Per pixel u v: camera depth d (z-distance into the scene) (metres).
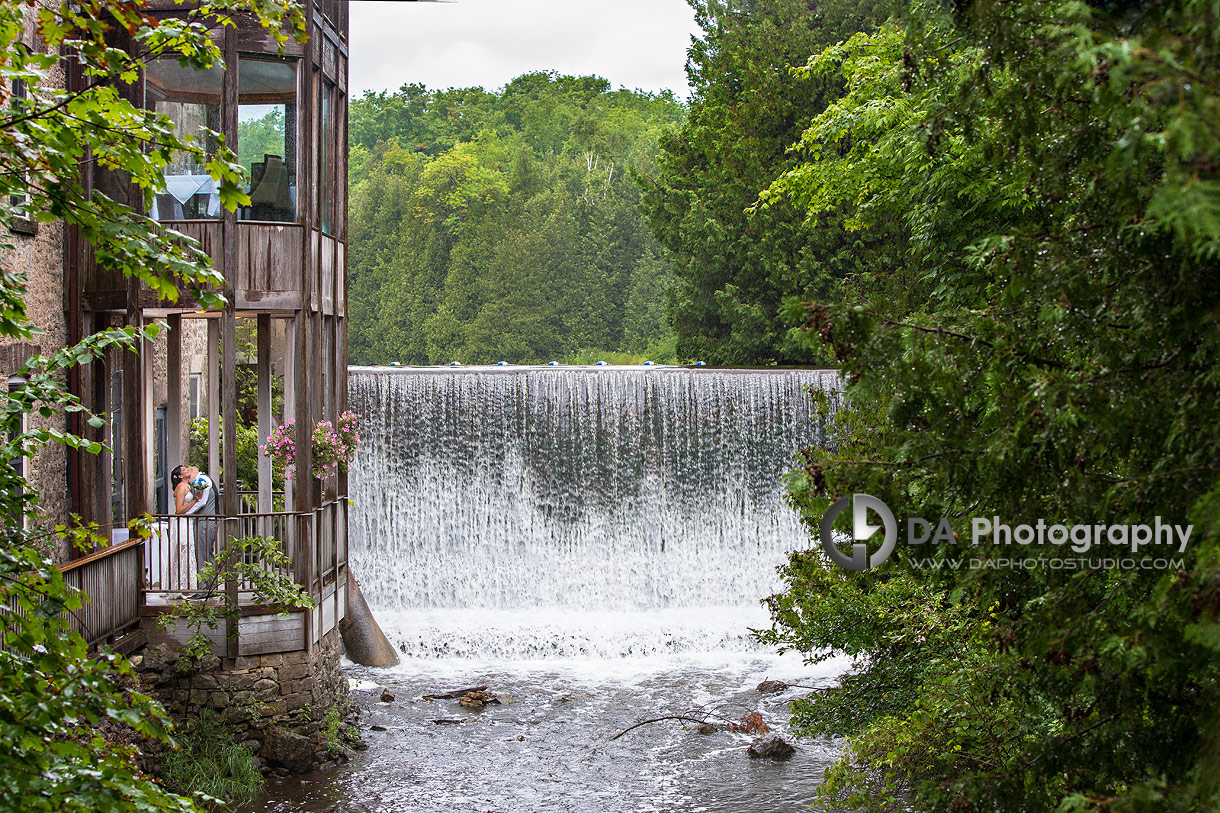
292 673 14.12
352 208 76.19
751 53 31.80
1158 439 5.14
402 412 22.48
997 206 10.46
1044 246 5.04
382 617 21.39
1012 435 5.05
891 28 14.17
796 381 23.30
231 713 13.64
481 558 22.73
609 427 23.12
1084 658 5.31
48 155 5.14
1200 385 4.71
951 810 5.93
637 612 22.38
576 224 67.31
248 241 14.05
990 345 5.36
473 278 67.31
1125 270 4.94
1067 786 5.79
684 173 34.97
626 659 20.52
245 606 13.84
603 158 78.94
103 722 11.80
